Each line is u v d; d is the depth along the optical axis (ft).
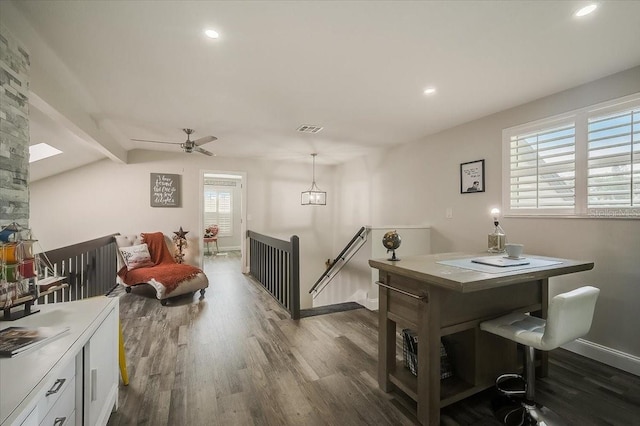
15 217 5.64
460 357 6.49
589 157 8.19
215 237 29.60
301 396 6.44
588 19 5.54
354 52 6.67
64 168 15.31
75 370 4.27
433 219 13.42
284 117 11.22
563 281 8.71
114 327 5.94
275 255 13.76
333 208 22.26
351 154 18.30
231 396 6.43
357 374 7.32
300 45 6.39
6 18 5.37
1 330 4.33
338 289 15.38
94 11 5.27
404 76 7.84
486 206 11.07
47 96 7.74
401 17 5.47
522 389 6.34
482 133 11.20
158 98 9.30
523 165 9.90
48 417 3.43
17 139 5.74
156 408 6.03
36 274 5.33
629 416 5.86
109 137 13.60
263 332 9.87
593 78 7.98
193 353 8.38
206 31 5.89
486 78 7.97
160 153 17.57
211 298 13.75
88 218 16.16
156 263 15.69
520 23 5.65
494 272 5.45
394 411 6.00
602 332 7.97
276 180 20.61
